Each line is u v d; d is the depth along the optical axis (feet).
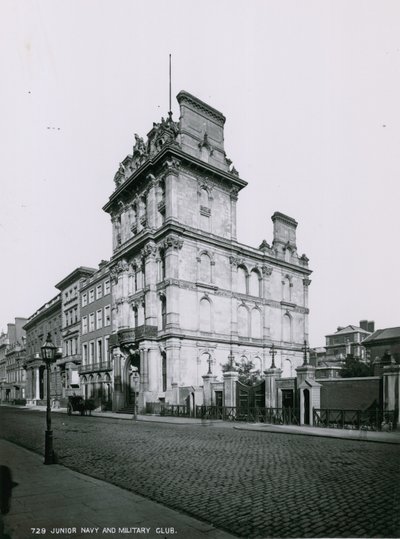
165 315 119.65
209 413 91.81
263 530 21.70
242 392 92.68
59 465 38.88
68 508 24.84
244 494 27.86
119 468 37.14
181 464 38.29
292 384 82.33
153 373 117.91
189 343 118.01
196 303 121.70
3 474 34.45
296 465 37.17
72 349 191.72
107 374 151.74
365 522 22.54
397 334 80.43
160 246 122.72
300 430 65.87
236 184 138.92
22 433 70.64
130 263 139.64
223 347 128.06
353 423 70.85
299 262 167.43
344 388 78.33
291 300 160.25
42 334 240.94
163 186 127.54
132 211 145.38
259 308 144.77
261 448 47.37
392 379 69.46
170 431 67.92
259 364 140.46
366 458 40.50
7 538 20.31
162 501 26.55
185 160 123.85
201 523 22.35
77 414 128.57
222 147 140.46
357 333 171.12
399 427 65.10
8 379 301.63
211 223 130.82
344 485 29.84
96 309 165.58
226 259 134.41
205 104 136.05
